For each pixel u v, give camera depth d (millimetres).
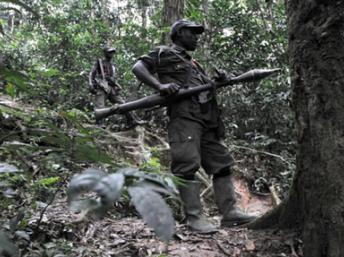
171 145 3207
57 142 1286
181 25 3357
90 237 2912
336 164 2418
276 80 6387
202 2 9148
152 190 793
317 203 2494
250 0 7520
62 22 10875
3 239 1056
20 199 2516
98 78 7949
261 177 6125
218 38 7129
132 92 8453
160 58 3268
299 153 2707
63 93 8078
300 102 2688
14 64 6258
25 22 10742
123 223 3303
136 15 13594
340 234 2338
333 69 2502
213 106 3359
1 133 1370
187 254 2662
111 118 7578
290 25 2768
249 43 6965
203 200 5121
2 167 1222
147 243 2828
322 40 2539
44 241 2615
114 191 773
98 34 11117
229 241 2867
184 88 3223
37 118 1636
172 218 750
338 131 2449
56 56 10570
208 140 3359
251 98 6750
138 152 5457
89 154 1181
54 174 1987
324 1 2539
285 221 2912
